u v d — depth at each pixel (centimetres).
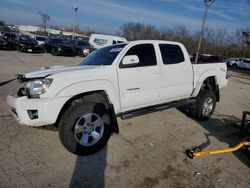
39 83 342
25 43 2238
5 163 336
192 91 549
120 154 388
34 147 388
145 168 352
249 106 816
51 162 349
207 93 566
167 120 568
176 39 5403
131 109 439
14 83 817
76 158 366
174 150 414
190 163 374
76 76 360
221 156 405
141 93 442
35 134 436
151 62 459
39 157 359
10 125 465
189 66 533
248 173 359
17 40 2367
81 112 359
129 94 424
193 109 572
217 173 352
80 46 2370
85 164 352
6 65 1286
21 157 355
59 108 342
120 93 410
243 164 385
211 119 608
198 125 550
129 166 354
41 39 2848
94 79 375
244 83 1590
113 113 405
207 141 464
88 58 478
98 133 385
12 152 367
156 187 310
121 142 431
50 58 1934
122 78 409
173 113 623
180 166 363
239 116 665
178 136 477
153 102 472
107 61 420
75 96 372
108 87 390
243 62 3409
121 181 318
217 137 488
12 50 2342
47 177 314
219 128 544
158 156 390
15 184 295
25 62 1503
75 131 359
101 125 386
